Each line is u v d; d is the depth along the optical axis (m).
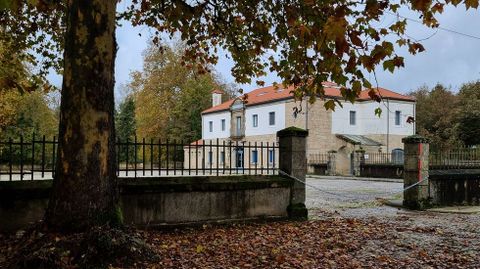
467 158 15.41
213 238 8.16
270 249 7.22
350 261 6.49
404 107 46.91
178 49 54.28
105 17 5.92
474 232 9.02
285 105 44.59
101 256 5.68
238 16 10.95
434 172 14.14
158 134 53.47
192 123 59.25
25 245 5.80
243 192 9.97
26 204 7.44
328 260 6.52
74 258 5.55
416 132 51.97
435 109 56.62
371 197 17.55
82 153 5.86
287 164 10.84
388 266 6.24
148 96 52.91
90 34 5.80
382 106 45.34
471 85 51.88
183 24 10.09
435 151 14.72
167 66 53.34
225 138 53.72
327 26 4.89
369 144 42.44
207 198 9.42
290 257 6.66
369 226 9.78
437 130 49.62
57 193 5.93
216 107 57.25
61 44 11.95
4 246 6.54
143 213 8.62
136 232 6.59
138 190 8.48
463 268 6.14
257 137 48.50
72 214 5.85
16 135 39.56
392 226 9.83
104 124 6.00
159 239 7.86
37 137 41.97
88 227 5.86
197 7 9.78
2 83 6.23
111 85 6.09
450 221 10.77
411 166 13.88
